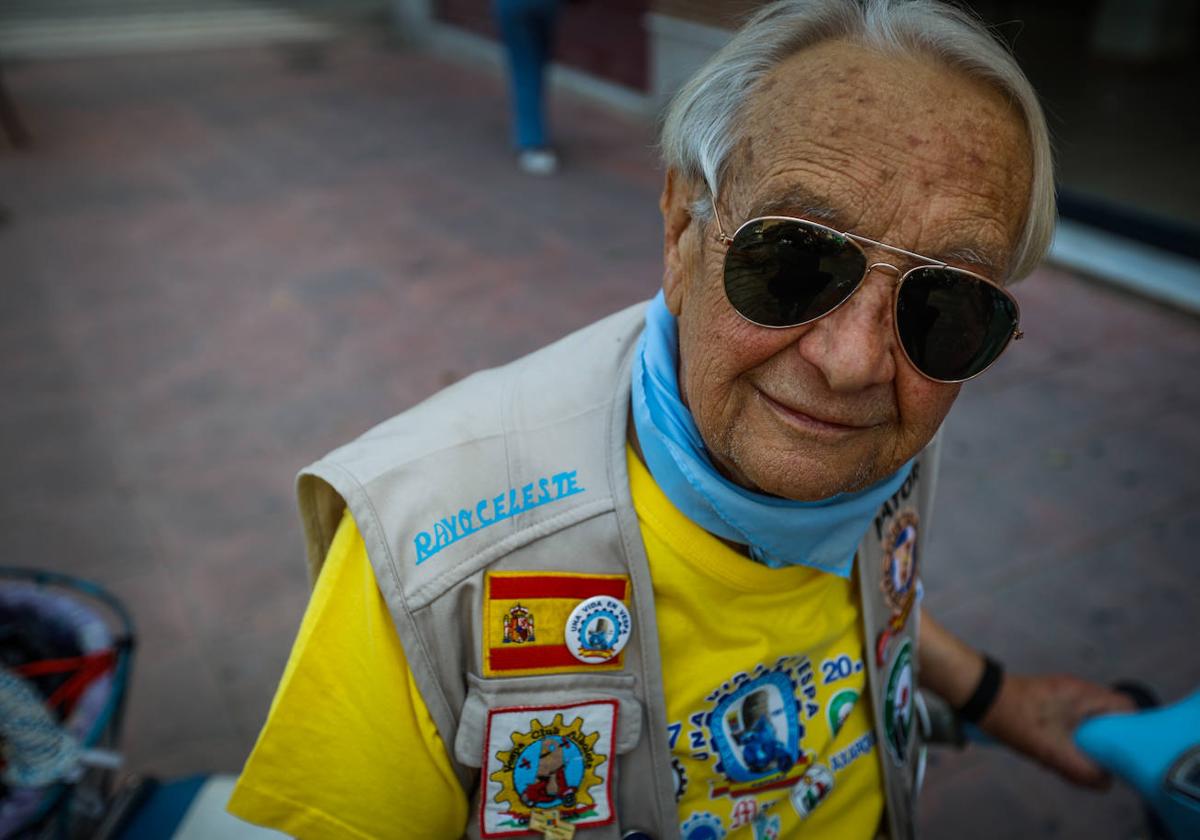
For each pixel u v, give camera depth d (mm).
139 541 3381
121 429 4016
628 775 1029
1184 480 3664
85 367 4477
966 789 2561
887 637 1189
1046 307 4945
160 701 2779
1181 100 8016
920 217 789
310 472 950
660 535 988
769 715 1083
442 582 930
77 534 3414
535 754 981
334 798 942
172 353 4594
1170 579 3201
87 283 5324
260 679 2846
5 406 4176
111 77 9633
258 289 5230
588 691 984
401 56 10516
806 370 830
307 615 955
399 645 945
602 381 1053
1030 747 1447
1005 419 4027
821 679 1124
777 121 814
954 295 812
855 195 787
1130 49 9164
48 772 1526
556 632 971
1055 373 4355
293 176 6949
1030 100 827
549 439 1003
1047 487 3625
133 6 11539
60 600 1890
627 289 5211
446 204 6379
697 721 1043
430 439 985
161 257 5637
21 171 7074
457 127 7961
